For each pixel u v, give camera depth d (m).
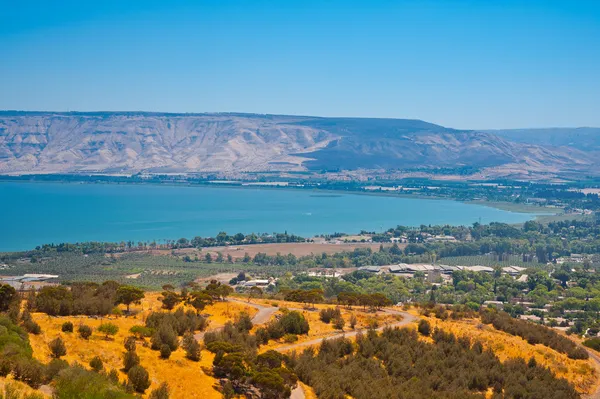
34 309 102.25
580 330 195.00
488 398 108.81
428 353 117.94
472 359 119.94
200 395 81.94
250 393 87.81
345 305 152.38
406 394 99.50
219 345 97.19
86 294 116.06
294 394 92.69
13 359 68.75
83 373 70.50
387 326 127.69
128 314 110.56
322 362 105.19
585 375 126.56
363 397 95.62
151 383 79.81
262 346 110.25
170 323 103.94
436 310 153.50
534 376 118.44
